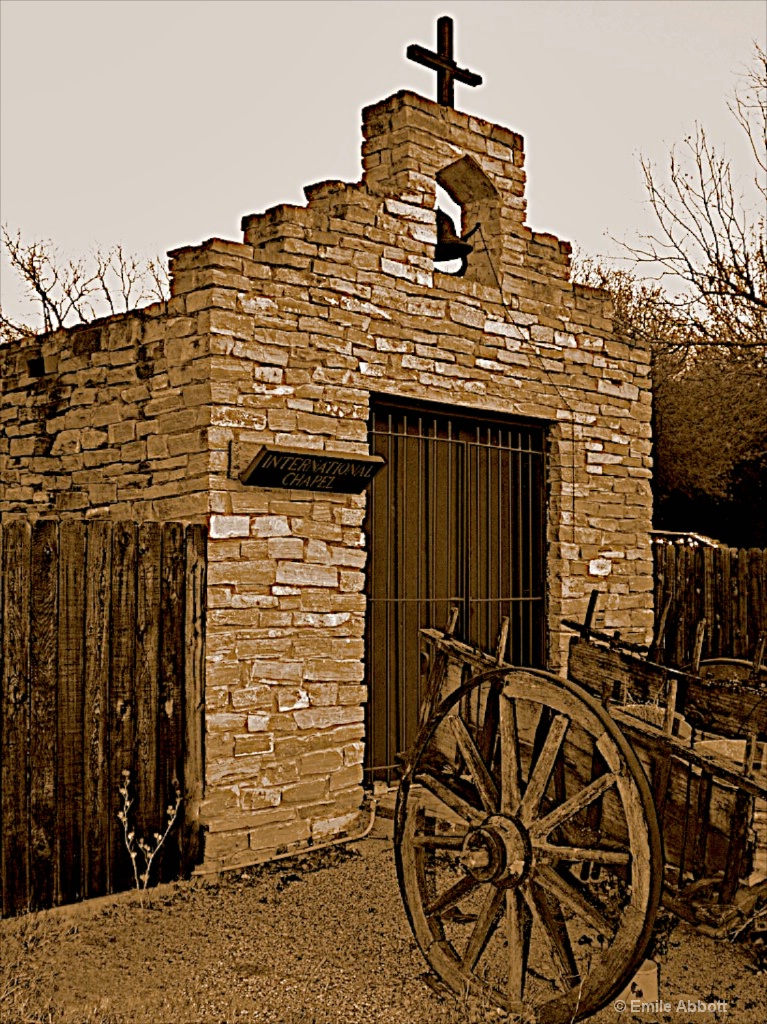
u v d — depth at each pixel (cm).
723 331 1377
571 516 821
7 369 779
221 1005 420
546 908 403
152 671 563
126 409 666
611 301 874
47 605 518
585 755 442
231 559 605
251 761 609
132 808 551
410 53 740
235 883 573
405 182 721
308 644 642
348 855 628
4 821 498
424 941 438
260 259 632
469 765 432
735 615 902
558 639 802
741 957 471
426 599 746
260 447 619
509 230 790
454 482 770
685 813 420
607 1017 413
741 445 1489
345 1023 407
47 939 486
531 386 796
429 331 725
